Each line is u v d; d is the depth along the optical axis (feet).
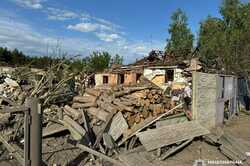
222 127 35.29
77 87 41.63
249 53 58.03
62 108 31.60
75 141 23.95
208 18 90.48
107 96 29.99
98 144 22.61
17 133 23.45
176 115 27.37
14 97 35.06
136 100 27.35
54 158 20.34
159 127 24.61
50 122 27.96
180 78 53.47
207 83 31.04
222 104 36.86
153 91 29.14
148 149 21.52
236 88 47.65
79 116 27.89
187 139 24.53
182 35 115.24
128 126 24.71
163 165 20.33
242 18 77.92
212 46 72.54
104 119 26.16
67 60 38.63
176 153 23.11
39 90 31.83
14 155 19.33
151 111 26.94
